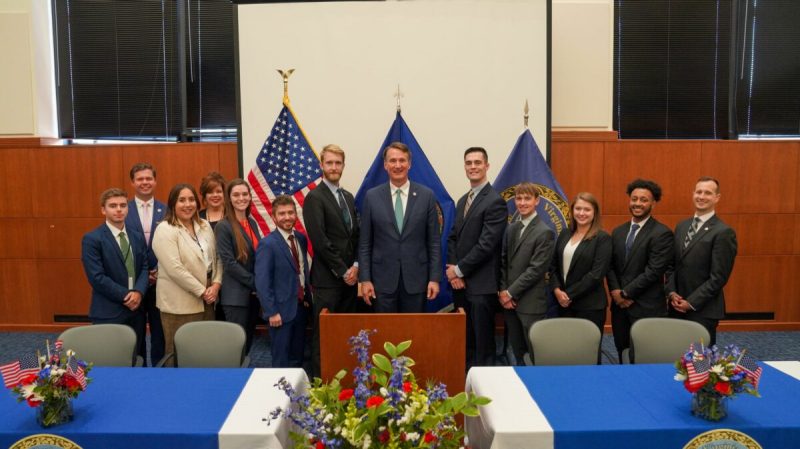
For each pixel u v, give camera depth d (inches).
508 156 189.9
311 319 183.3
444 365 111.0
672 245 142.9
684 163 207.8
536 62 191.6
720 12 221.1
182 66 224.2
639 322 119.1
